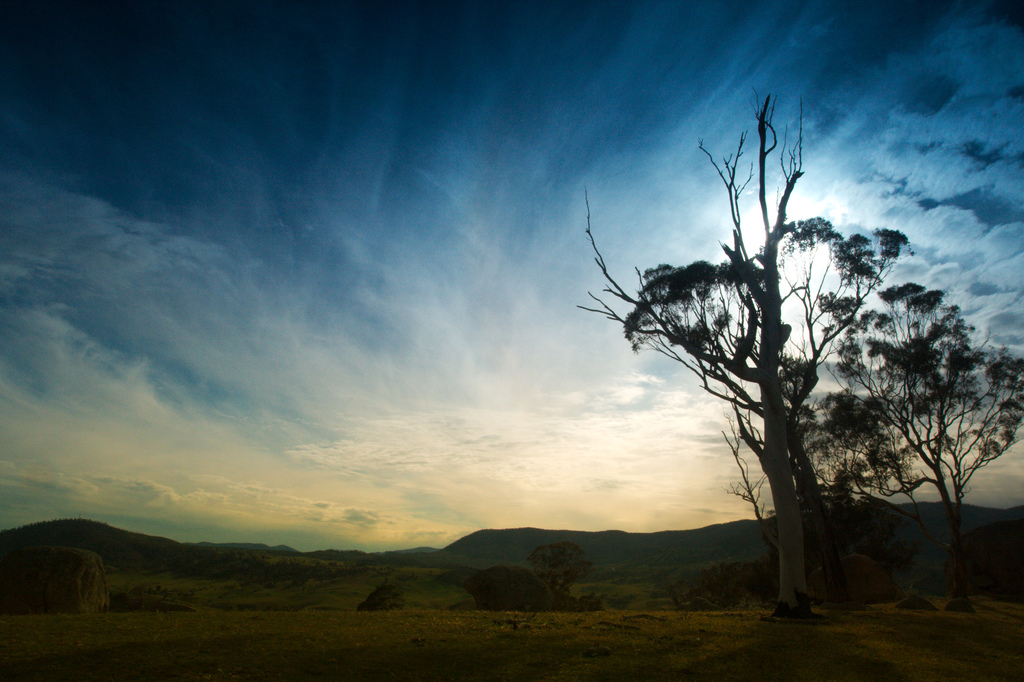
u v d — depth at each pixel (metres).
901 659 12.71
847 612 23.27
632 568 199.00
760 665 11.42
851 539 51.59
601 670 10.02
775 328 24.11
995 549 39.28
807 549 48.50
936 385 39.38
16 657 8.85
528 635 13.23
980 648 15.02
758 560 56.78
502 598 27.75
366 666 9.38
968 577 40.34
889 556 52.66
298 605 103.00
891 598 35.09
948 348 39.75
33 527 169.00
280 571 147.88
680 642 13.45
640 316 31.44
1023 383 39.06
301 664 9.25
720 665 11.12
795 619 19.72
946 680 10.71
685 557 196.12
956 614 24.06
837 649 13.73
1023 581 37.34
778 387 23.27
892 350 41.03
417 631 13.20
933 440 39.09
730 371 24.84
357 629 13.13
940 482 38.28
